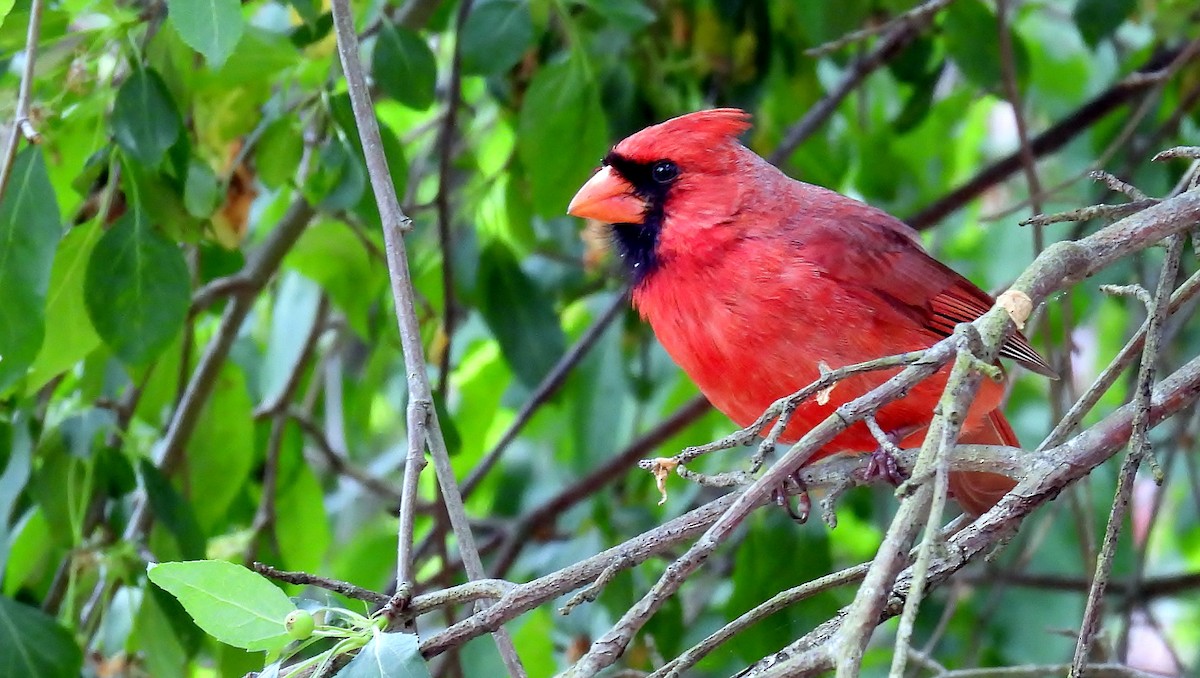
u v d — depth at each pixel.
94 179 6.64
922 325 6.62
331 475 10.23
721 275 6.32
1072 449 4.96
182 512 7.16
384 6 7.68
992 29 8.88
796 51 9.33
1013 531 4.94
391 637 4.20
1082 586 9.20
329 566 10.54
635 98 8.77
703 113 6.62
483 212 9.39
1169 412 5.01
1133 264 9.63
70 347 6.91
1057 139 9.42
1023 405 11.07
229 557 8.48
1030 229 10.88
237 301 8.12
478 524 10.04
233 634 4.27
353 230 8.05
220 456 8.24
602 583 4.36
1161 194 9.28
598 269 9.24
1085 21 8.18
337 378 10.32
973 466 5.12
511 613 4.59
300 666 4.28
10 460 6.93
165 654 6.77
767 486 4.05
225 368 8.27
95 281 6.41
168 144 6.37
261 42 6.99
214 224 7.66
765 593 8.34
